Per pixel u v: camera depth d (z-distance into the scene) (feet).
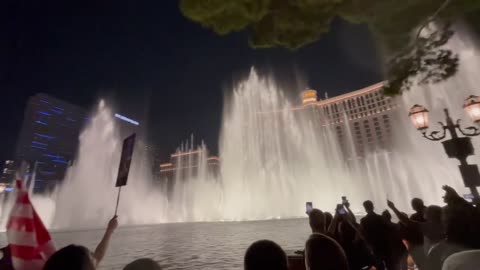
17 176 9.16
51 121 440.86
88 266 5.98
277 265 5.89
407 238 16.58
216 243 55.88
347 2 16.28
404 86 17.03
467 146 18.54
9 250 9.20
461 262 6.63
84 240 75.72
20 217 8.59
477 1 13.55
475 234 8.70
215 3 15.44
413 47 16.17
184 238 70.85
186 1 15.79
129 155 14.34
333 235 14.32
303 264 14.73
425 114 20.70
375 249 16.19
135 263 6.62
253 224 123.95
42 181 391.24
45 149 422.00
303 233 65.21
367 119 313.73
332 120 332.80
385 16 16.35
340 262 6.56
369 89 320.09
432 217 15.07
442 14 14.82
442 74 15.94
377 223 16.67
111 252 47.78
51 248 8.64
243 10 16.01
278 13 17.35
